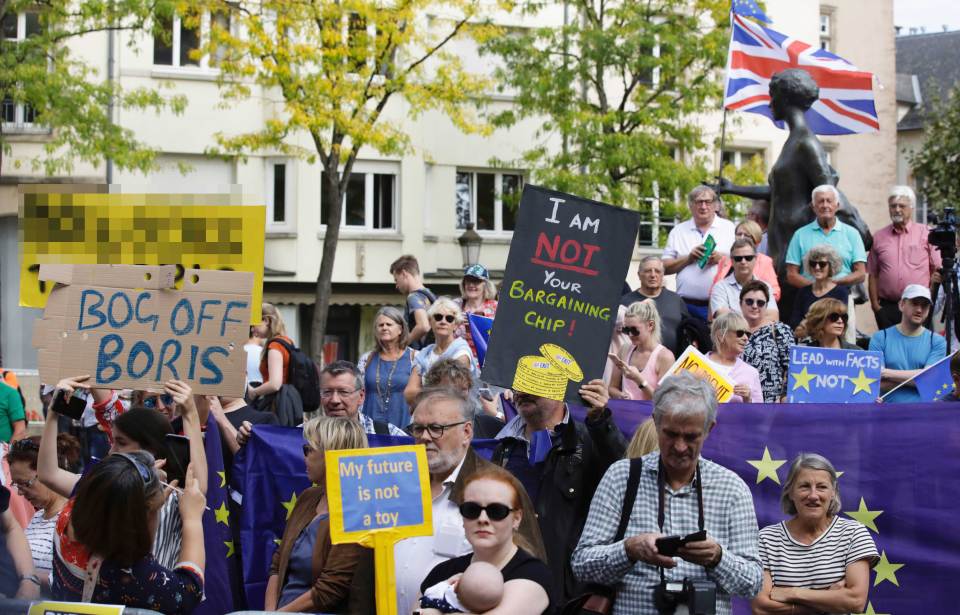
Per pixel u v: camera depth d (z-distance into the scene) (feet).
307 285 115.14
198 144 110.83
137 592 20.29
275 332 38.63
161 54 110.01
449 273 120.16
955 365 29.25
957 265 41.57
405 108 117.70
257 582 28.86
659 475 21.01
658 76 118.42
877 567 26.78
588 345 24.08
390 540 20.06
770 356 34.91
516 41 106.73
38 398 101.81
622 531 20.88
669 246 48.32
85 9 85.87
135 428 24.06
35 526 28.45
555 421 24.84
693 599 19.56
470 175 121.70
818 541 24.34
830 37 145.48
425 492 20.38
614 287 24.22
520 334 24.09
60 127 88.33
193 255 26.05
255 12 97.71
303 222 114.21
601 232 24.30
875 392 31.55
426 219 119.55
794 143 48.91
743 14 54.85
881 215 147.23
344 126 92.48
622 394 33.76
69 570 21.13
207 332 25.12
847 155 145.48
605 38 105.19
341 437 23.77
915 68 195.52
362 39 92.17
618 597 20.90
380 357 38.04
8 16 97.19
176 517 22.58
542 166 113.80
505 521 18.78
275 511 29.09
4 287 105.91
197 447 24.47
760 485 27.12
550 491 23.98
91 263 26.12
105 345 25.14
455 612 18.31
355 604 21.91
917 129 180.86
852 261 44.91
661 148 107.24
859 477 26.94
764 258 44.04
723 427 27.30
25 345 106.11
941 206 150.00
